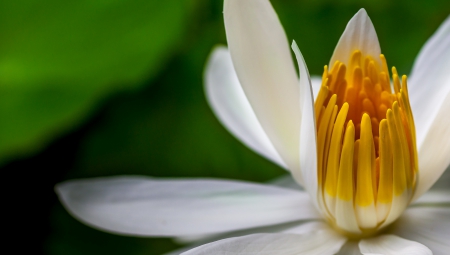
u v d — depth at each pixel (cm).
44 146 35
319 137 28
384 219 29
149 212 30
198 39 37
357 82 29
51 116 35
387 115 28
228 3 28
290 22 37
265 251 28
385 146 28
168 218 30
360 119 29
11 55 36
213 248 28
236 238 28
